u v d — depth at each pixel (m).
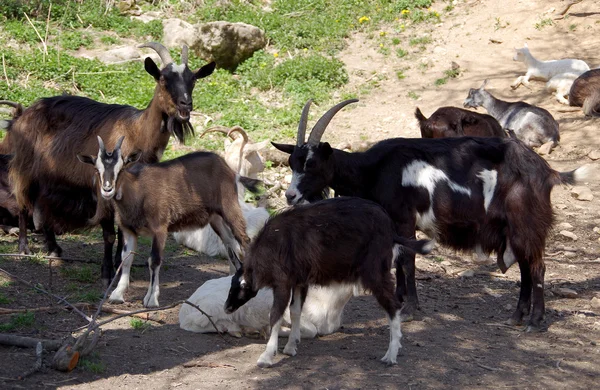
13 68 13.86
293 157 7.20
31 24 15.45
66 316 6.77
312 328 6.61
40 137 8.36
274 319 5.91
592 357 6.39
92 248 9.05
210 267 8.67
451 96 14.91
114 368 5.73
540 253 7.04
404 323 7.12
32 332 6.32
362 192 7.24
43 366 5.64
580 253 9.67
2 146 9.82
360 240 5.94
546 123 13.04
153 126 8.00
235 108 13.90
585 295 8.20
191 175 7.45
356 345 6.47
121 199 7.10
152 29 16.31
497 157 7.12
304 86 14.96
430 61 16.16
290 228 5.96
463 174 7.12
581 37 16.36
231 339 6.53
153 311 7.00
